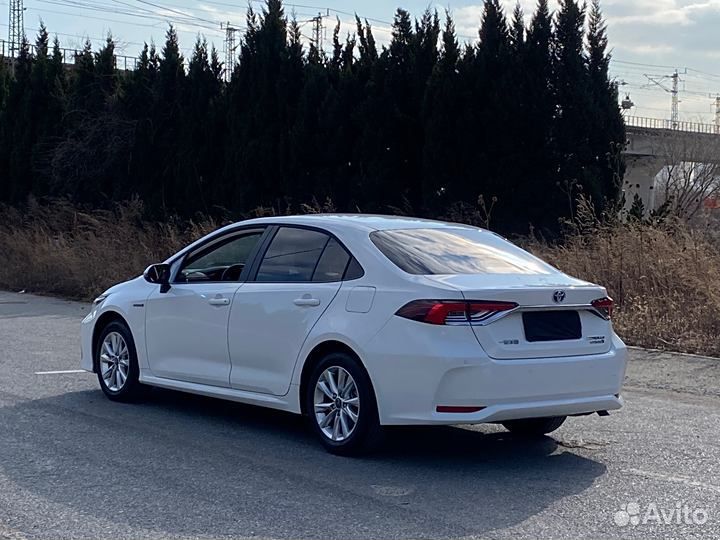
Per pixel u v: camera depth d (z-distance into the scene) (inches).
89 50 1111.0
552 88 737.6
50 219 973.8
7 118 1135.6
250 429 314.5
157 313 337.4
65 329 584.7
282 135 842.8
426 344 254.4
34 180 1085.1
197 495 240.8
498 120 729.0
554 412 265.0
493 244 307.7
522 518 225.5
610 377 274.7
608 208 703.7
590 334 274.8
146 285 349.4
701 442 302.8
